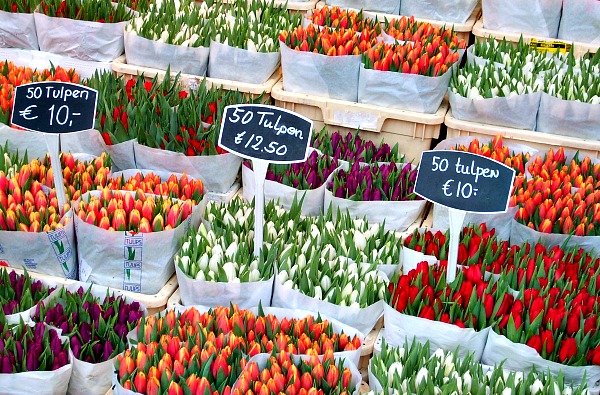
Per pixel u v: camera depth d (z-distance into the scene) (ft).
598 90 12.19
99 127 11.70
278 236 10.01
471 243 9.77
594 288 9.01
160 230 9.57
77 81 12.90
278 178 11.41
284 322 8.42
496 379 7.77
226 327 8.27
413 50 12.72
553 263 9.33
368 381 9.10
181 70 13.30
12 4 14.17
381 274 9.48
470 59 13.55
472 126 12.32
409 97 12.46
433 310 8.55
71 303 8.87
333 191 11.14
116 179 10.82
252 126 8.98
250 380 7.43
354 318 8.92
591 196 10.54
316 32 13.42
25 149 11.88
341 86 12.76
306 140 8.93
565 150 12.09
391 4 15.39
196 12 14.28
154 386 7.36
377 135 12.91
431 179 8.79
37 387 7.97
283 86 13.26
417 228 10.22
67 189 10.44
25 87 9.54
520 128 12.37
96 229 9.41
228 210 10.50
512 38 14.65
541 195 10.53
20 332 8.30
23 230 9.55
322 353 8.09
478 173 8.63
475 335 8.41
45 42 14.01
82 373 8.30
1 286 9.07
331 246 9.72
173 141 11.39
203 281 9.02
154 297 9.64
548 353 8.23
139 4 14.83
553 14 14.38
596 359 8.04
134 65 13.69
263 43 13.29
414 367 7.98
